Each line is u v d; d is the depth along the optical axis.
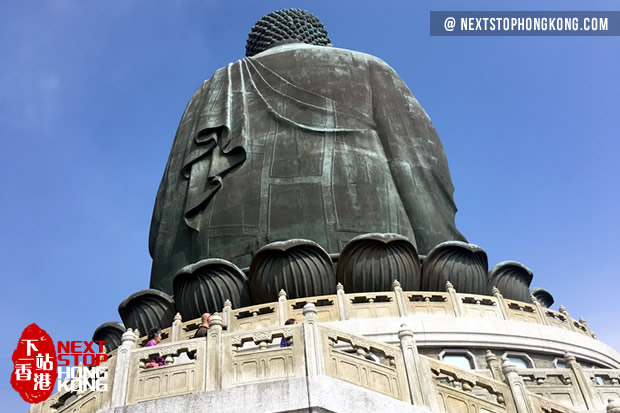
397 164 31.25
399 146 31.92
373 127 32.66
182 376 13.66
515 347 23.17
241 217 28.81
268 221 28.36
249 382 13.45
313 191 29.06
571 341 24.56
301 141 31.12
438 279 25.98
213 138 32.12
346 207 28.66
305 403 12.64
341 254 25.58
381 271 25.11
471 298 24.22
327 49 37.06
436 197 31.16
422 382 14.13
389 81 35.34
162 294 26.80
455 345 22.47
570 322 26.45
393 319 22.38
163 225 31.42
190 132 34.12
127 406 13.22
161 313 26.72
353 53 37.03
